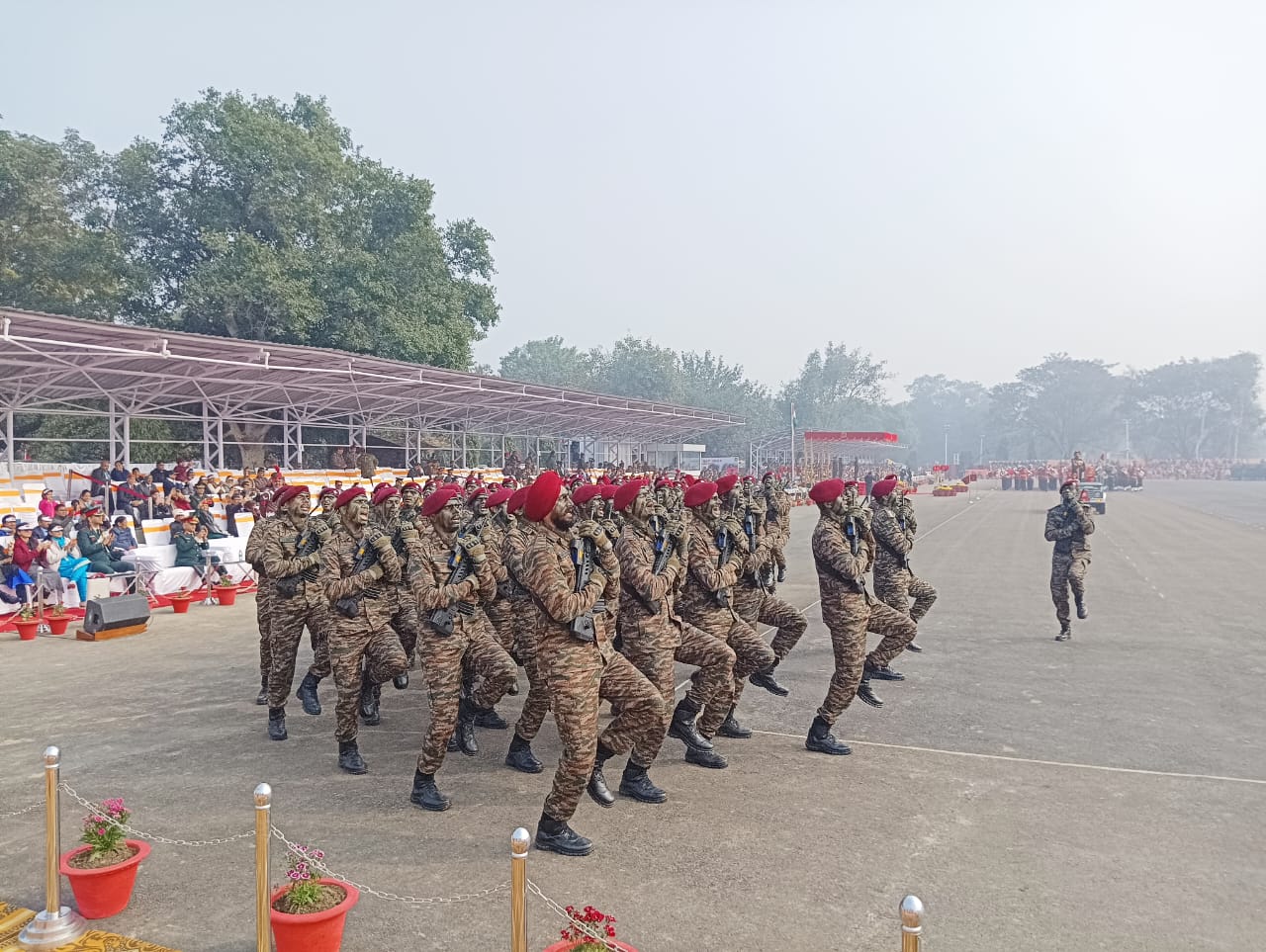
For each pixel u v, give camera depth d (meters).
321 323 33.28
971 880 4.76
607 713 8.35
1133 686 9.06
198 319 33.16
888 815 5.68
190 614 13.79
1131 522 33.69
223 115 32.38
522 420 37.44
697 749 6.71
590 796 5.92
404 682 9.17
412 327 34.53
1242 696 8.65
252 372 20.14
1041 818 5.62
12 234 31.98
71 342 14.45
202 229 31.72
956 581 17.31
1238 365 130.50
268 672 8.12
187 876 4.89
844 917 4.35
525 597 6.63
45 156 32.03
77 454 28.50
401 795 6.07
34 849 5.28
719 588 6.78
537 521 5.21
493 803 5.93
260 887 3.79
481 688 6.59
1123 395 132.50
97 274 32.22
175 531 15.42
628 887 4.68
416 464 29.97
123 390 21.19
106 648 11.13
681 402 85.38
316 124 37.50
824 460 60.19
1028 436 139.38
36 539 12.81
